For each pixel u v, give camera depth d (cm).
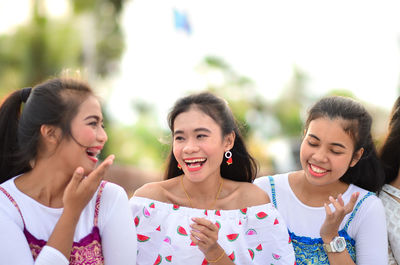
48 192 274
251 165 357
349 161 332
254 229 329
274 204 357
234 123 341
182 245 318
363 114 334
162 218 327
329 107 331
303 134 355
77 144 268
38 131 270
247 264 321
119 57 1992
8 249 253
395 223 350
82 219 275
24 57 1744
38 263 248
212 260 298
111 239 277
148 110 2036
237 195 340
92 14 1827
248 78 2230
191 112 321
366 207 339
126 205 285
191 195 338
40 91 271
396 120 363
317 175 329
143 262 323
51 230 268
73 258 264
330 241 322
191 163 321
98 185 259
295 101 2241
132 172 1161
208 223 290
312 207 350
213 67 2244
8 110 285
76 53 1802
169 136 360
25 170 286
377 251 330
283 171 1834
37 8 1767
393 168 364
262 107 2191
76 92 273
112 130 1812
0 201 264
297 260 340
